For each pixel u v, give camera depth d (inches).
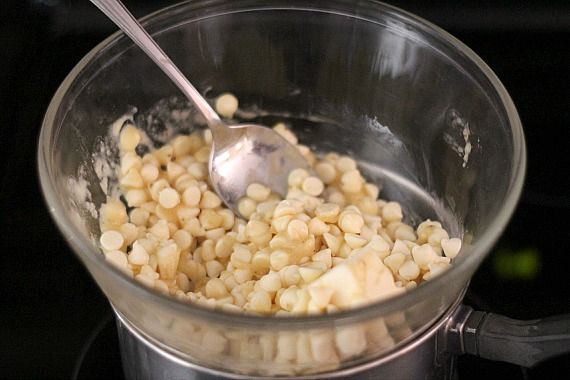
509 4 24.9
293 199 20.6
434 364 17.6
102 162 20.3
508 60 24.4
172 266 19.3
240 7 20.5
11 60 23.9
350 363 16.3
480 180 19.0
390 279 17.0
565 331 16.5
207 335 15.9
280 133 22.2
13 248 21.2
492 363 20.0
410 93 20.8
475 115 19.3
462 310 17.3
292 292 17.5
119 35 19.7
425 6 24.9
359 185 22.0
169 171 21.4
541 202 22.4
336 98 21.9
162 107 21.3
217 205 21.2
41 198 21.9
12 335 20.0
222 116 22.1
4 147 22.6
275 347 15.7
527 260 21.5
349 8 20.3
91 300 20.6
